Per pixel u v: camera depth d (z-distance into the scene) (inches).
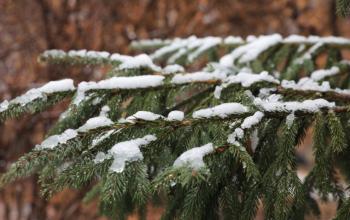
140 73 32.9
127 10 100.0
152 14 103.0
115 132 25.5
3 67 93.3
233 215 26.0
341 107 27.3
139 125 25.2
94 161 24.0
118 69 32.7
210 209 26.3
